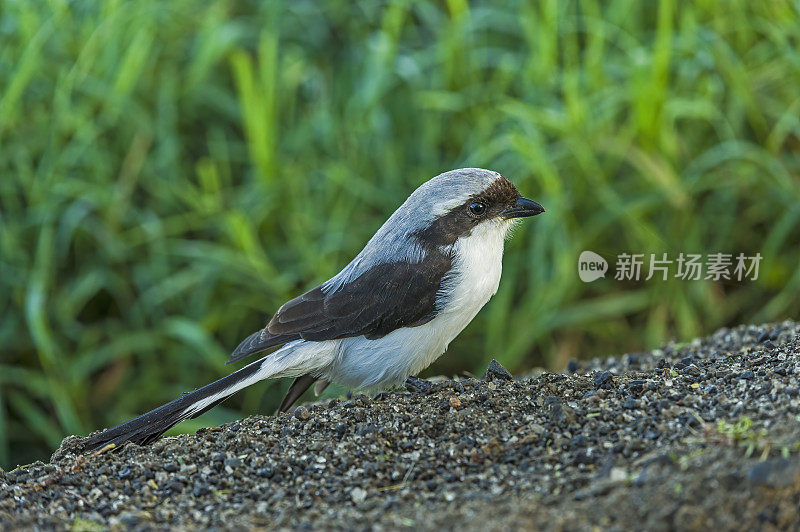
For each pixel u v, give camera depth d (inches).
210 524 253.3
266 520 252.7
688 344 394.6
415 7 572.4
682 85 513.0
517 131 502.0
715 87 506.3
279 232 511.5
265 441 294.7
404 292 326.3
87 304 506.6
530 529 226.2
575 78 494.6
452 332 339.0
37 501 271.9
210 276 489.4
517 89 530.3
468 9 542.9
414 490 262.2
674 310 489.4
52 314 488.1
